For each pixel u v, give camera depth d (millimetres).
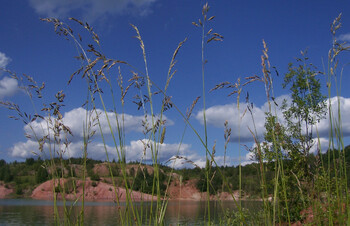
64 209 2650
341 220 2164
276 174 2275
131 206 2396
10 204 47906
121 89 2650
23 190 59750
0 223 20734
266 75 2402
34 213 31016
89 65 2529
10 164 66812
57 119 2973
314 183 2598
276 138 2352
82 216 2604
